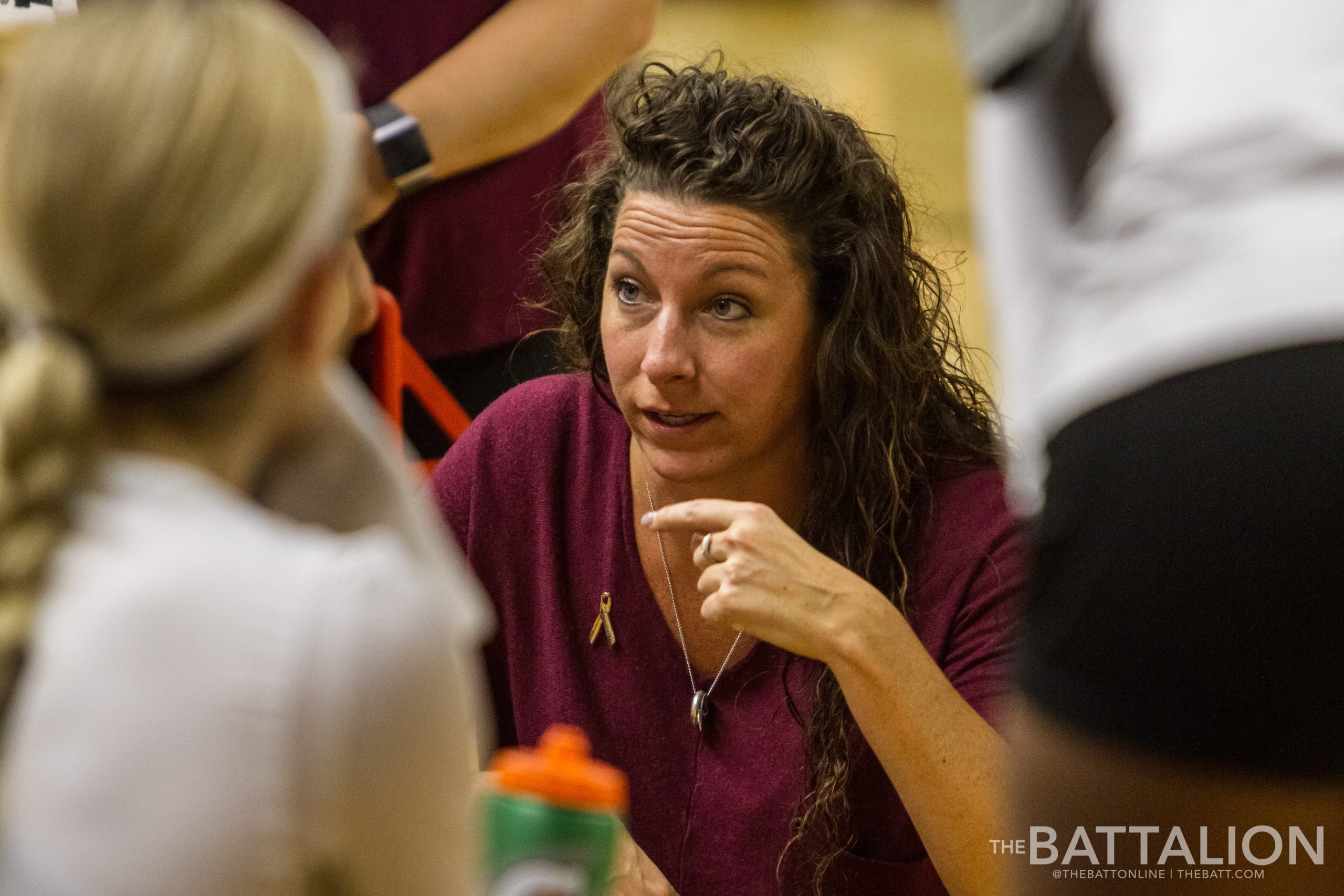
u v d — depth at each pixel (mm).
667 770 5828
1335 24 3543
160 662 2893
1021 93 4016
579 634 6031
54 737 2898
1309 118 3477
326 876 3070
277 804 2902
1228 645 3443
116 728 2873
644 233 5395
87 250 2854
